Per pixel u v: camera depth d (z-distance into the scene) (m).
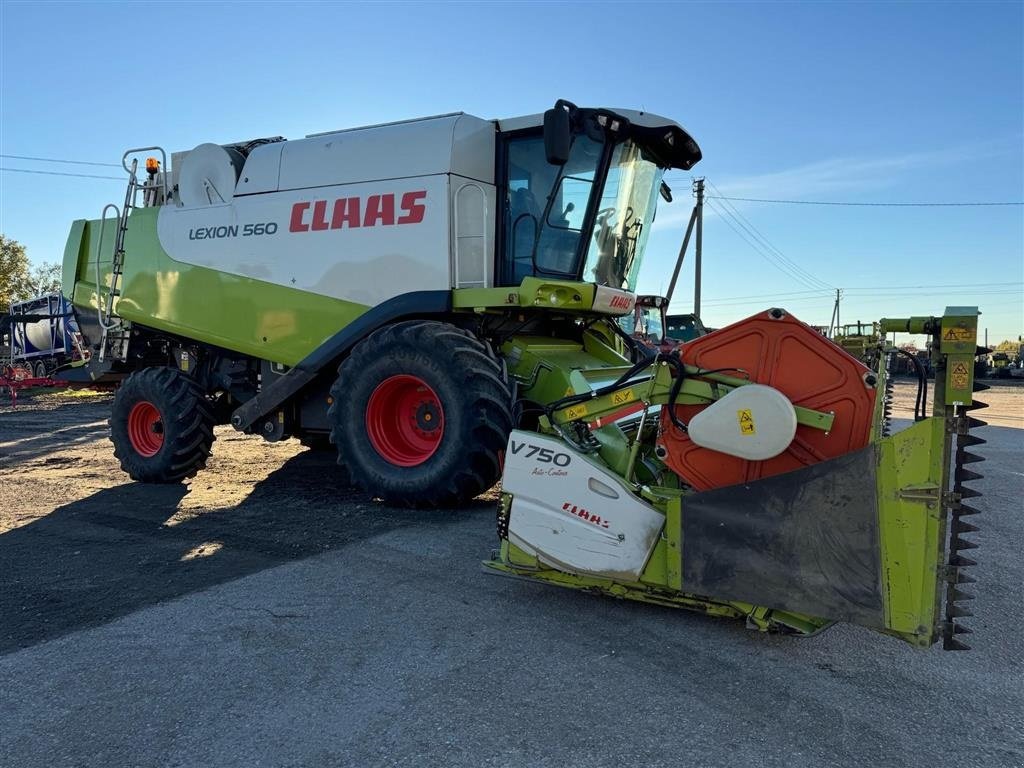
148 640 3.37
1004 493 6.65
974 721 2.65
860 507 2.81
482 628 3.45
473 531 5.08
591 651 3.20
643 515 3.30
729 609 3.21
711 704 2.76
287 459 8.48
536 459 3.59
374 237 5.93
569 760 2.40
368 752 2.46
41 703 2.81
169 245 7.18
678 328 20.11
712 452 3.29
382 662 3.12
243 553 4.68
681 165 6.75
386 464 5.67
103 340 7.87
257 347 6.59
